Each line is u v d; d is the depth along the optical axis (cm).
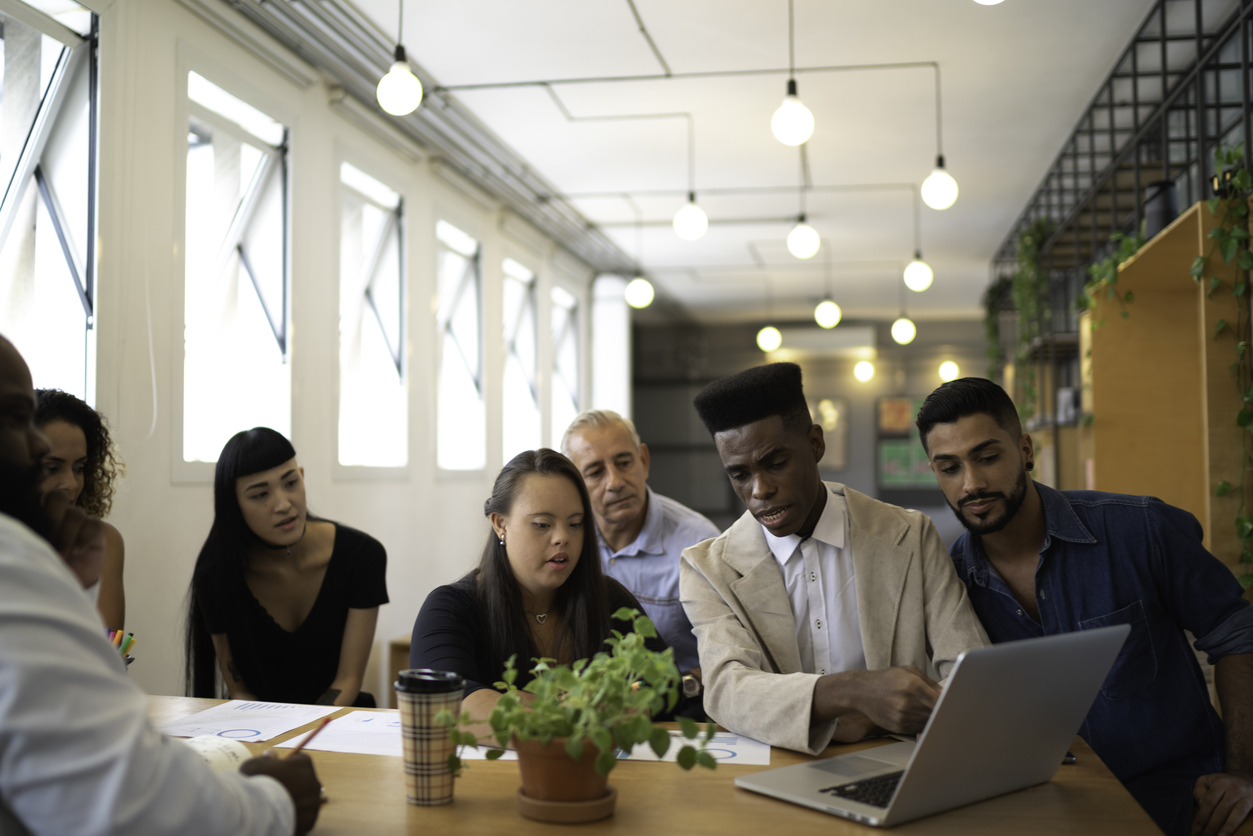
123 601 263
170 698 200
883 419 1398
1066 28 479
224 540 266
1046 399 731
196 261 431
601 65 527
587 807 121
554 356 995
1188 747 191
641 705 118
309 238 487
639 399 1446
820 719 155
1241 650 183
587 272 1034
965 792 127
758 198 788
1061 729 135
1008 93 562
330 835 116
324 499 497
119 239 349
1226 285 316
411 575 595
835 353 1384
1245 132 316
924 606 186
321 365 496
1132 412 446
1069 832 120
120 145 350
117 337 347
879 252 977
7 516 94
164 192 374
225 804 94
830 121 611
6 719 82
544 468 195
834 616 189
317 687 280
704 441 1423
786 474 174
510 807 127
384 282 593
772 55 514
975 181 734
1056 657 123
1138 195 466
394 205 591
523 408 866
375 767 146
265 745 158
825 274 1088
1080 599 197
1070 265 751
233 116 443
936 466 195
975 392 188
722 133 636
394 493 576
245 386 455
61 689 84
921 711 141
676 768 147
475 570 213
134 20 357
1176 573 192
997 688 117
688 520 295
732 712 164
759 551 190
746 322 1426
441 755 127
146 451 362
